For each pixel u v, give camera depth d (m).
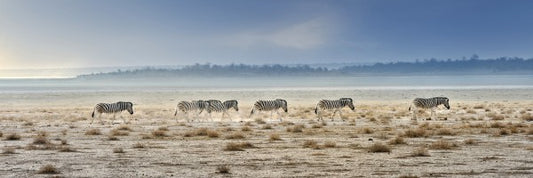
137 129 74.31
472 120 87.88
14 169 39.75
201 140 59.25
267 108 92.00
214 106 93.00
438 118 92.12
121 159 44.69
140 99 199.50
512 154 46.12
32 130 72.94
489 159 43.41
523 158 43.84
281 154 47.09
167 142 57.16
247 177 36.44
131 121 90.94
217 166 40.94
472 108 120.75
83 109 131.12
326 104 89.00
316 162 42.53
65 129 74.50
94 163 42.62
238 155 46.66
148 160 44.09
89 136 64.31
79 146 53.81
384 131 68.62
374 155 45.97
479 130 67.94
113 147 52.94
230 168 40.09
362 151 48.56
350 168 39.69
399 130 70.00
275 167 40.41
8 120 93.75
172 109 128.50
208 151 49.44
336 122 84.69
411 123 81.50
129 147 52.91
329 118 94.81
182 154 47.50
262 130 71.38
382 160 43.25
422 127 72.38
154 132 64.38
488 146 51.62
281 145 53.66
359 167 40.09
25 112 118.44
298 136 63.28
